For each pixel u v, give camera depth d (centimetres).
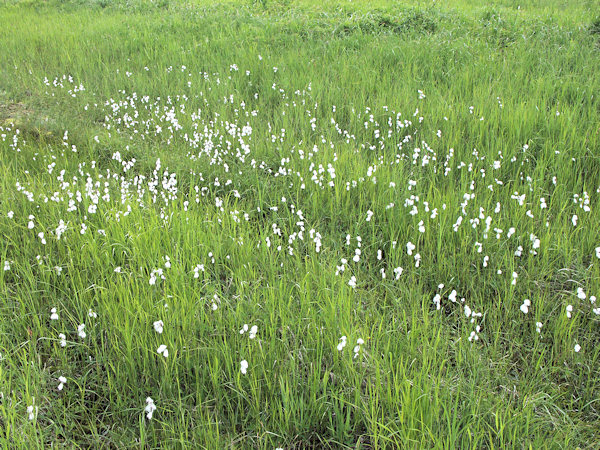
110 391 152
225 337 164
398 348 165
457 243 219
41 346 172
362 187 256
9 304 183
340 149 296
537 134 285
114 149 313
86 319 178
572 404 155
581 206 221
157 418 149
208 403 154
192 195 261
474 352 163
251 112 357
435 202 234
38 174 272
